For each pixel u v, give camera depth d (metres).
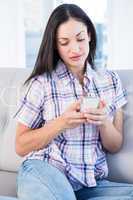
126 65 2.12
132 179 1.33
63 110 1.19
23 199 0.99
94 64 1.34
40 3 2.37
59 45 1.21
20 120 1.21
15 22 2.41
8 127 1.54
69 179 1.17
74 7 1.21
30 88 1.22
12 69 1.64
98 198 1.12
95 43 1.30
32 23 2.43
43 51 1.22
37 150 1.20
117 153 1.35
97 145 1.26
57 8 1.21
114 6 2.12
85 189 1.21
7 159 1.52
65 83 1.22
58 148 1.19
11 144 1.51
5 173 1.50
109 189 1.19
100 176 1.25
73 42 1.18
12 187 1.34
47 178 1.04
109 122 1.23
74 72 1.26
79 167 1.18
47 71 1.23
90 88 1.25
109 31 2.17
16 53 2.44
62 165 1.17
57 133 1.14
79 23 1.18
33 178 1.05
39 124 1.24
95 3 2.24
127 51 2.11
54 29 1.19
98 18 2.25
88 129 1.19
